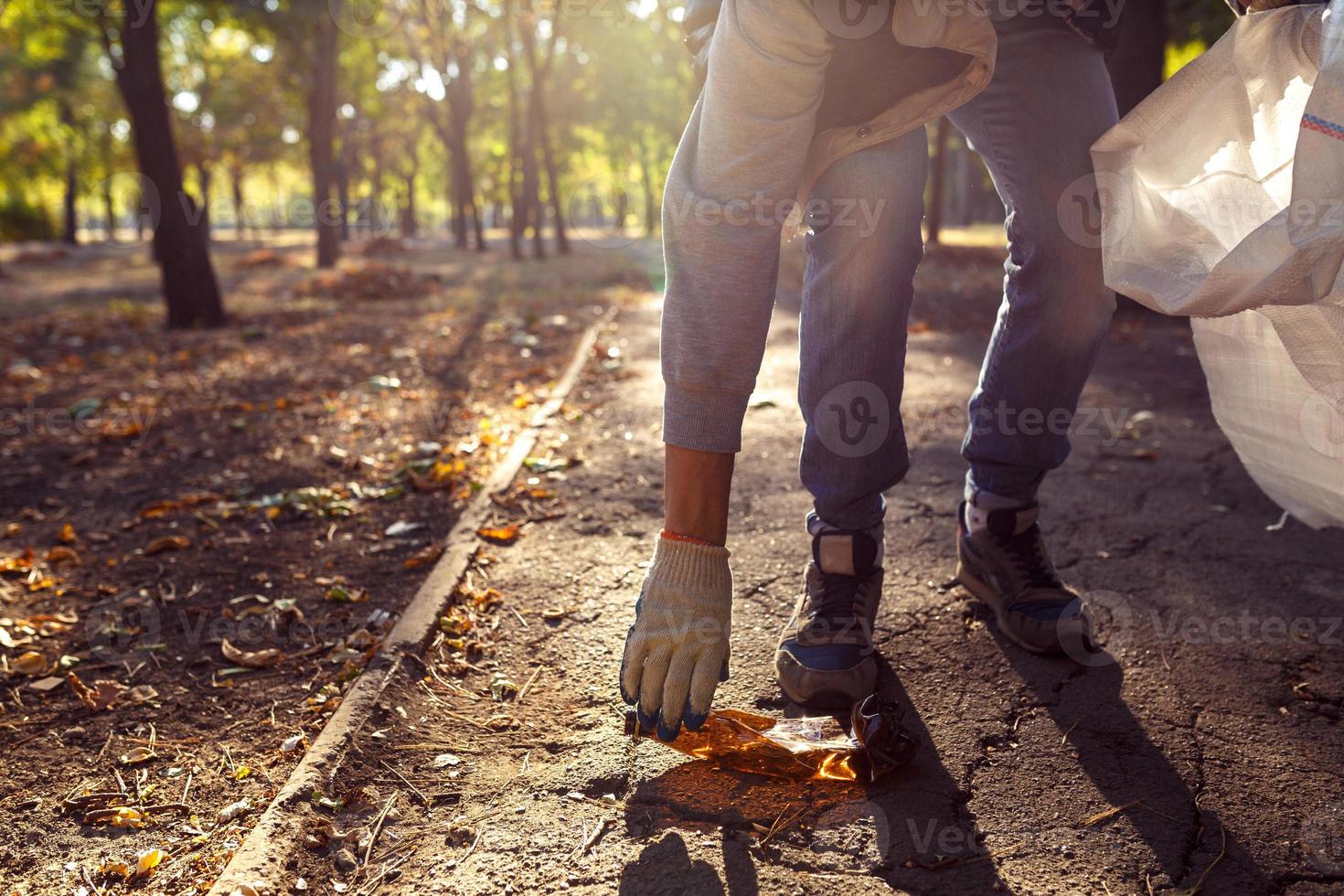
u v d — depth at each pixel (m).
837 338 1.70
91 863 1.48
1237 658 1.98
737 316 1.41
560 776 1.62
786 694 1.85
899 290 1.68
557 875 1.37
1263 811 1.49
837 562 1.85
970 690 1.87
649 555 2.64
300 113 31.89
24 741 1.84
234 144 33.81
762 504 3.03
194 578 2.66
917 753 1.66
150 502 3.45
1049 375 1.88
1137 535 2.73
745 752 1.61
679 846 1.42
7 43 14.59
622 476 3.44
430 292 12.55
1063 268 1.78
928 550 2.59
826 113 1.53
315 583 2.59
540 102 21.61
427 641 2.13
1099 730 1.72
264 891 1.34
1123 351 6.21
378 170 42.88
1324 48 1.31
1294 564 2.50
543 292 12.18
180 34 25.25
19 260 23.06
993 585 2.08
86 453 4.20
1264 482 1.84
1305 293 1.32
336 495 3.42
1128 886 1.33
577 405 4.82
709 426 1.44
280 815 1.50
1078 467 3.47
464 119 28.08
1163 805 1.51
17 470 3.95
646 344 6.98
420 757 1.71
